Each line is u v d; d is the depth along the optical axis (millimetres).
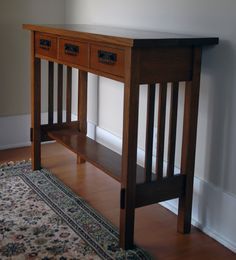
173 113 2000
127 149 1843
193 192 2203
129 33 2086
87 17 3014
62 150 3236
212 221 2113
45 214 2229
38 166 2834
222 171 2045
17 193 2465
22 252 1885
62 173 2801
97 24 2895
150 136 1949
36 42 2576
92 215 2242
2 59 3152
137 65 1758
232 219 1997
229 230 2020
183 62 1879
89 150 2426
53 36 2354
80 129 2926
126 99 1793
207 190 2125
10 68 3195
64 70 3357
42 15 3217
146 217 2275
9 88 3227
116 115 2875
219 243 2043
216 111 2039
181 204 2094
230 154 1991
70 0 3203
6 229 2070
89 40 1993
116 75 1843
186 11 2135
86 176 2760
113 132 2939
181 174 2055
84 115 2910
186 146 2016
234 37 1887
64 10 3295
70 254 1885
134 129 1826
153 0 2350
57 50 2332
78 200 2402
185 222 2105
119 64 1814
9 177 2693
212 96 2051
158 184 1994
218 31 1966
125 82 1783
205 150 2133
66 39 2215
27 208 2287
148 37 1841
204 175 2154
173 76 1868
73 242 1979
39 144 2807
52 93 2814
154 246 2004
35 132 2777
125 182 1888
